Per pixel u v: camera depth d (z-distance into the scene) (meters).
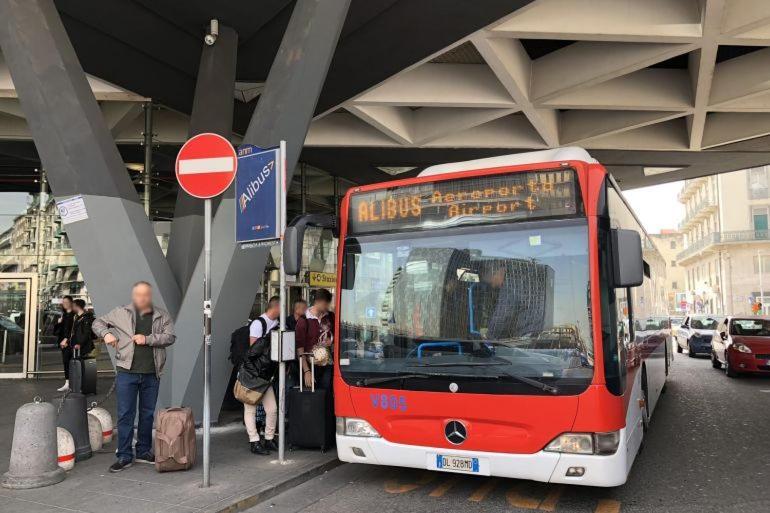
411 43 11.16
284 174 6.53
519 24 11.14
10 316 15.20
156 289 7.98
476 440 4.98
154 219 14.46
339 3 7.82
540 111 15.53
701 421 9.23
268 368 6.79
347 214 5.97
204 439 5.57
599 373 4.73
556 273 5.03
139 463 6.35
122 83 12.44
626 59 12.72
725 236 59.75
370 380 5.44
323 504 5.33
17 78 7.58
